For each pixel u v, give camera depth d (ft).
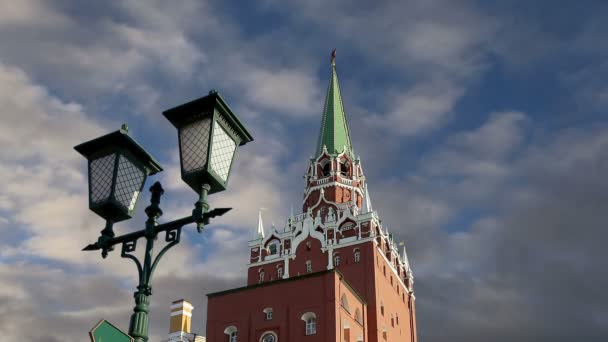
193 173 41.09
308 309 209.26
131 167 45.27
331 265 258.78
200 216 40.98
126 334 38.99
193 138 42.01
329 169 304.91
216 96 41.16
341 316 208.95
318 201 295.69
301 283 215.92
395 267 286.87
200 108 41.96
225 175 42.55
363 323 231.30
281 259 274.36
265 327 213.66
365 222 264.93
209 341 221.25
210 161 40.98
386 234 284.41
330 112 330.54
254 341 213.66
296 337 206.59
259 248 284.00
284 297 216.33
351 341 212.84
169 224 42.50
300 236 276.62
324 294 209.36
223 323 222.89
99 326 37.40
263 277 275.18
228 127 43.24
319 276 214.07
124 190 44.34
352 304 225.15
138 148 45.27
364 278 249.96
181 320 253.85
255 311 219.41
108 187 43.42
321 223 276.21
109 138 44.04
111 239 43.42
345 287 220.02
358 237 262.47
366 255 255.70
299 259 270.26
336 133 319.68
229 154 43.14
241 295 225.56
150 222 43.50
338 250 263.29
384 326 247.29
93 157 45.14
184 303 257.96
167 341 250.98
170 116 42.80
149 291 41.52
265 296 220.23
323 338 201.36
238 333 218.38
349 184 302.04
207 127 41.57
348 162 310.45
